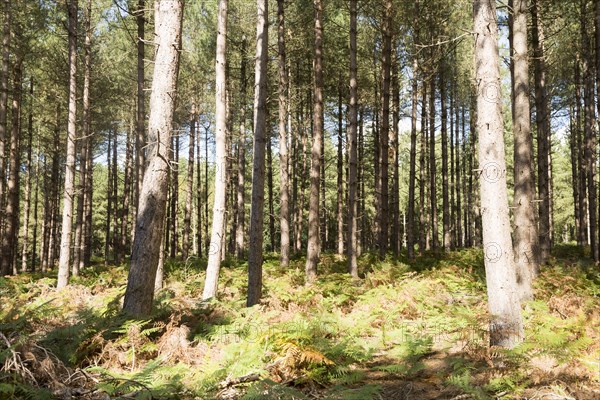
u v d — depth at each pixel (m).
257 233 8.41
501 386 4.36
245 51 18.98
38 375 4.34
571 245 25.06
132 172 29.20
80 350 5.34
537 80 14.33
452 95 25.28
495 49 5.62
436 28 17.64
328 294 9.37
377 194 21.98
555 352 4.53
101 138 26.42
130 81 21.70
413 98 17.59
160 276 11.09
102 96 20.52
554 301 7.73
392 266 12.39
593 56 18.50
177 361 5.36
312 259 12.17
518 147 9.10
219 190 9.75
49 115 22.72
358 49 20.00
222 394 4.44
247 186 37.25
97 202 47.00
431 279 10.49
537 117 14.61
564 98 23.28
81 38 17.83
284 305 8.45
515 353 4.71
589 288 9.57
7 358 4.24
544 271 11.69
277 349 5.25
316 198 12.83
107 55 19.98
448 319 6.92
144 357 5.49
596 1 13.20
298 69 22.39
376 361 5.65
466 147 32.62
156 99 6.73
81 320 6.60
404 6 17.06
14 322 5.39
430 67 17.81
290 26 18.59
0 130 14.80
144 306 6.47
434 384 4.76
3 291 10.77
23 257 24.38
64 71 18.69
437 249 21.67
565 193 42.38
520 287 8.39
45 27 16.48
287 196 15.24
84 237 23.75
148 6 13.04
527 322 6.59
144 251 6.51
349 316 7.68
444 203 20.53
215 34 19.94
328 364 5.03
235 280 11.85
